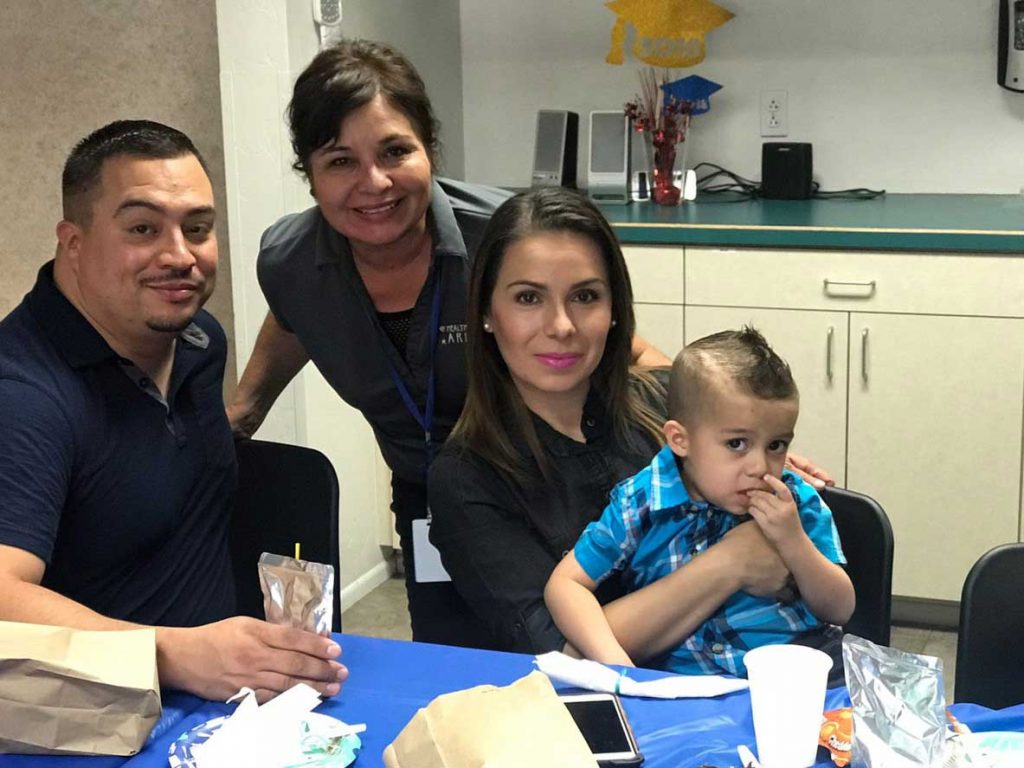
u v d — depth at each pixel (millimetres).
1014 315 3125
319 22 3246
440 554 1920
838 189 3906
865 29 3766
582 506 1883
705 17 3795
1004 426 3199
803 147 3777
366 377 2250
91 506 1771
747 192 3938
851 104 3832
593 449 1908
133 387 1813
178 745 1379
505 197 2340
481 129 4223
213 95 3572
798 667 1312
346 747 1349
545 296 1788
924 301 3189
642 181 3893
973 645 1728
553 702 1306
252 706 1421
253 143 3240
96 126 3680
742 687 1477
